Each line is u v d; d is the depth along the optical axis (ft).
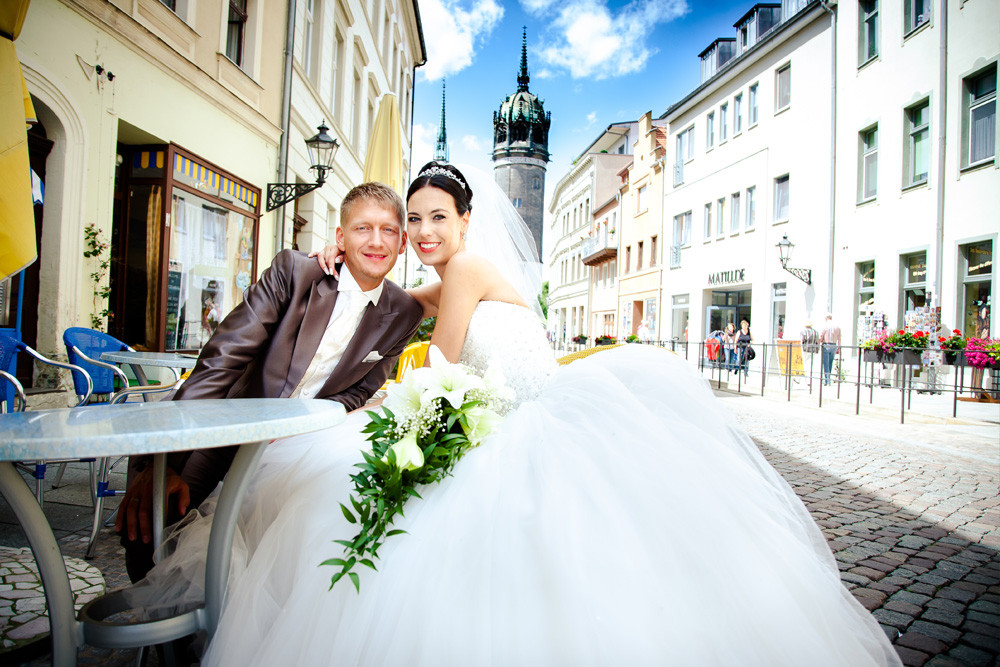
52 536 3.65
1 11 10.41
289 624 4.09
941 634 7.01
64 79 16.31
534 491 4.36
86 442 2.82
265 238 29.76
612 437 4.89
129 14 18.72
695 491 4.50
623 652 3.65
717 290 71.61
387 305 6.75
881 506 12.72
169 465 5.56
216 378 5.41
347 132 44.91
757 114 62.03
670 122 81.05
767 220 59.77
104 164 17.99
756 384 46.75
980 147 37.78
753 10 72.23
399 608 3.88
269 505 5.39
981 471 16.53
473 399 4.87
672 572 4.04
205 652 4.11
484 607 3.81
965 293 38.58
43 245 16.40
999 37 35.96
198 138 23.31
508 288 6.49
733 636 3.91
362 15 48.60
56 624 3.67
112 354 10.97
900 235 43.37
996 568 9.18
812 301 52.90
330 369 6.63
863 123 47.32
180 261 22.62
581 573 3.86
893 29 44.37
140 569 5.39
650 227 88.94
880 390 38.86
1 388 10.13
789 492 5.85
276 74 30.12
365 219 6.12
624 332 100.73
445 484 4.66
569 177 150.92
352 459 5.36
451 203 6.61
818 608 4.51
